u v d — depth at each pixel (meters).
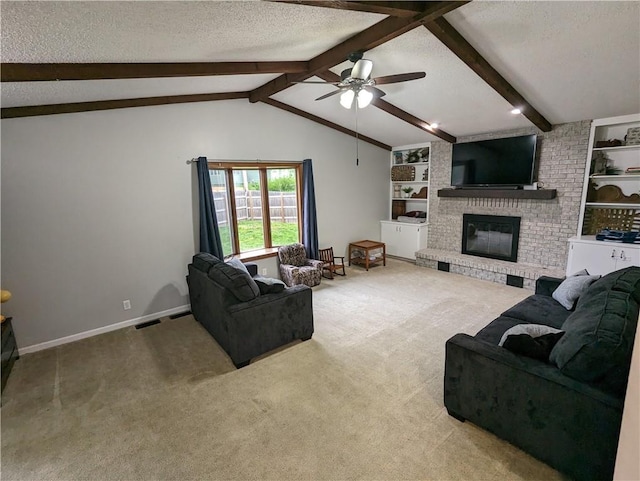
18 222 3.13
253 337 2.91
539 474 1.77
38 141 3.14
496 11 2.37
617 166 4.32
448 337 3.35
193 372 2.84
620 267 3.91
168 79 3.08
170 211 4.04
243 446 2.03
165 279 4.09
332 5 1.93
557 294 3.08
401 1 2.15
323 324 3.71
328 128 5.59
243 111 4.52
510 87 3.48
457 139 5.71
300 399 2.45
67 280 3.43
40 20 1.57
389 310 4.06
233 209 4.80
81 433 2.17
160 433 2.15
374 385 2.59
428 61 3.24
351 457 1.92
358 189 6.30
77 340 3.51
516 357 1.87
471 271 5.35
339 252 6.14
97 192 3.51
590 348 1.59
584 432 1.59
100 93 3.09
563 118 4.30
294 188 5.42
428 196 6.28
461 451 1.94
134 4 1.60
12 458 1.99
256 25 2.22
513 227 5.15
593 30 2.47
